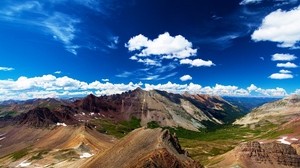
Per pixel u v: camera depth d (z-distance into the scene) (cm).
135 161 15775
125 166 15825
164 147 16650
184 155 17500
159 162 15225
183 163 15738
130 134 19212
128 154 17050
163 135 17888
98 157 18450
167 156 15575
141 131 18962
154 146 16838
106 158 17762
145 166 14775
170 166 15150
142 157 15912
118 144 18738
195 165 15825
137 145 17562
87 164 18562
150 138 17888
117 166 16350
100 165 17350
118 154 17488
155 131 18538
